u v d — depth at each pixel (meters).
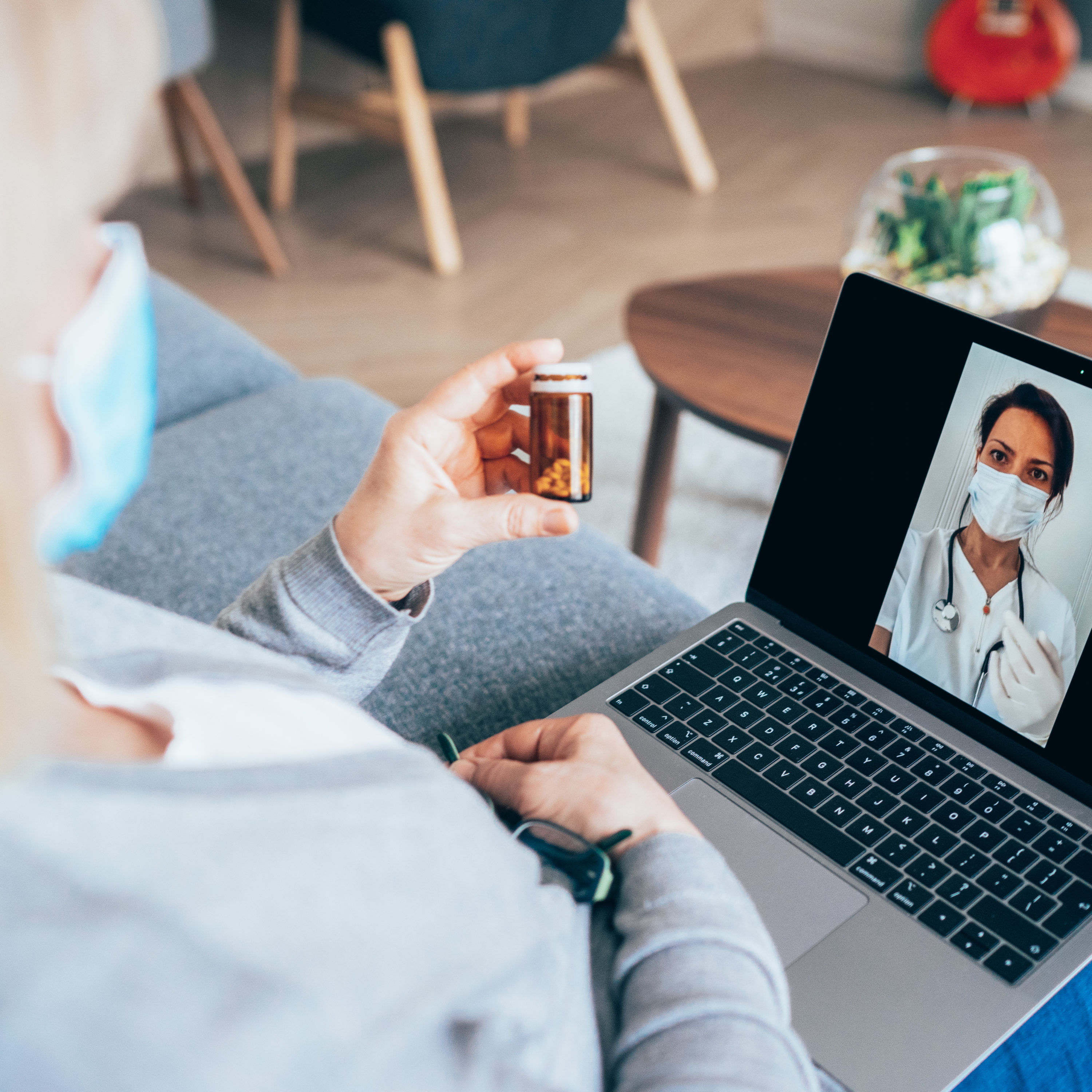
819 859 0.68
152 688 0.43
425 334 2.54
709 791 0.72
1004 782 0.72
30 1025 0.26
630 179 3.31
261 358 1.37
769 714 0.77
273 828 0.33
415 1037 0.33
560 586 0.97
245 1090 0.28
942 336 0.74
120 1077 0.27
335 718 0.46
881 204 1.32
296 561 0.71
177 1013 0.28
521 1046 0.41
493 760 0.65
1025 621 0.71
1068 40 3.58
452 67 2.67
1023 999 0.60
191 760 0.41
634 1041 0.48
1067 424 0.68
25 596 0.28
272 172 3.14
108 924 0.28
